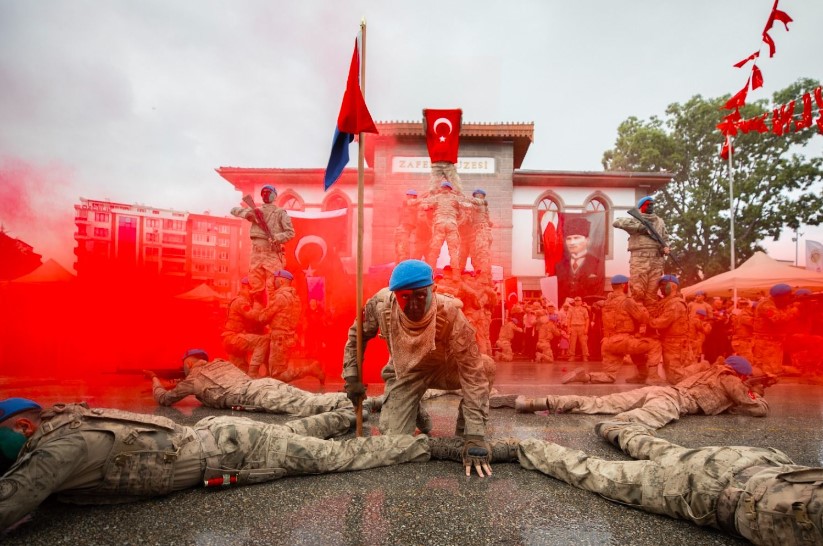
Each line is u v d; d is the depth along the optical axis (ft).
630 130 109.91
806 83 87.66
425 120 41.47
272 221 30.37
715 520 7.77
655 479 8.64
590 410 18.83
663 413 17.19
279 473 10.22
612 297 32.17
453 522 8.22
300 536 7.61
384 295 12.53
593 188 80.84
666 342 30.37
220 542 7.38
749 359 40.65
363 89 14.42
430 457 12.12
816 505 6.27
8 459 8.02
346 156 15.30
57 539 7.45
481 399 11.41
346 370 13.38
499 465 11.69
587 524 8.19
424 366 12.62
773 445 14.25
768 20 16.40
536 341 61.41
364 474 10.85
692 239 98.12
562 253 78.84
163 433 9.19
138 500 9.00
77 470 7.97
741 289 52.26
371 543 7.38
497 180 79.00
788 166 90.63
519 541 7.52
